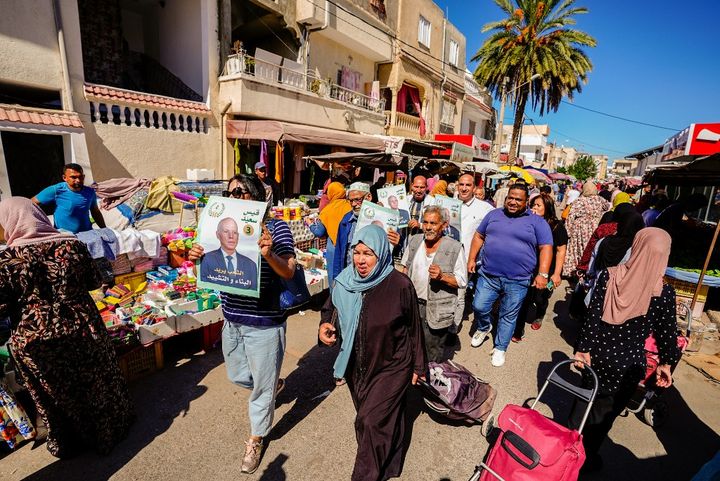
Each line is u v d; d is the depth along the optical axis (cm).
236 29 1309
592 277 490
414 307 241
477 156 1867
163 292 404
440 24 1919
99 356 258
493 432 316
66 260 238
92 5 1051
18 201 232
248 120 1069
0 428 251
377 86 1554
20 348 228
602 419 255
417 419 328
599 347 251
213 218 240
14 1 715
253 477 258
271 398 265
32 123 726
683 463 293
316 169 1215
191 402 329
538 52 1958
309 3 1193
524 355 454
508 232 394
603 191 1588
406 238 507
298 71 1184
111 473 254
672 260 652
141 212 585
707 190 1021
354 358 251
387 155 941
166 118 991
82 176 428
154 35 1212
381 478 246
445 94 2102
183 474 257
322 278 529
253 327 253
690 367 449
